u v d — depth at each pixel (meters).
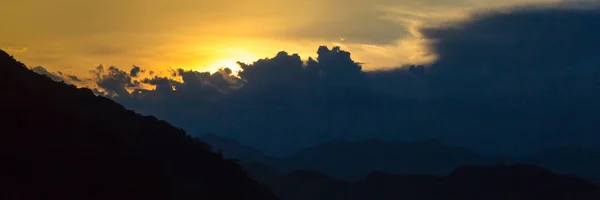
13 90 66.62
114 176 62.34
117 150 66.31
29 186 56.62
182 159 80.38
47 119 64.06
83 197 58.69
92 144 65.19
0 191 54.62
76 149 62.31
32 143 60.16
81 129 66.69
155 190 65.75
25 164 57.81
